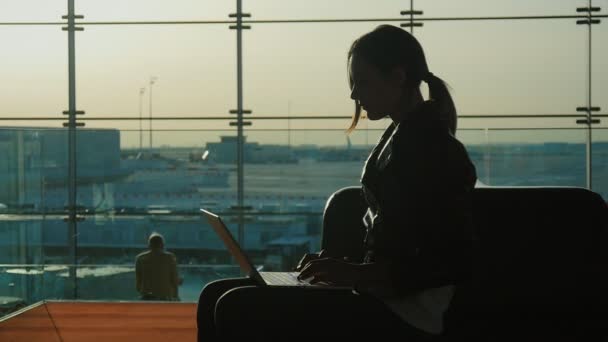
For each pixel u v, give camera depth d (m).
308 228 11.08
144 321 5.67
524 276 3.51
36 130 11.26
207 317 3.13
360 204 3.66
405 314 2.57
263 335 2.62
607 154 10.73
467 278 2.57
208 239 11.32
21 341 5.13
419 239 2.58
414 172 2.60
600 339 3.15
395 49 2.74
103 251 11.39
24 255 11.35
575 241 3.52
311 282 2.67
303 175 11.05
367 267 2.59
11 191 11.27
